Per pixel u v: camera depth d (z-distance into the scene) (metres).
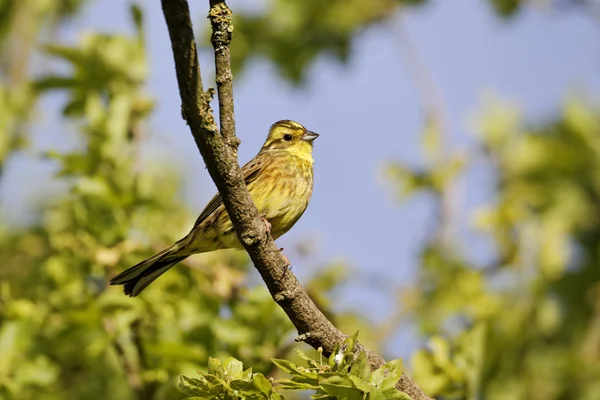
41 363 11.26
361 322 12.89
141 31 13.32
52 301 11.55
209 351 11.37
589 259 14.96
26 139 13.80
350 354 7.05
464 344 10.28
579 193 15.22
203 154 7.37
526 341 13.30
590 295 14.41
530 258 13.84
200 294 11.67
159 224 12.61
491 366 12.34
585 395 13.18
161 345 10.85
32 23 16.06
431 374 9.93
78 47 13.15
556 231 13.96
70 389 12.49
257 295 11.34
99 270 11.86
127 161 12.56
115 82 13.20
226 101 7.28
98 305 11.32
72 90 13.21
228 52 7.18
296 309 8.01
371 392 6.77
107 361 12.49
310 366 7.12
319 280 12.71
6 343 11.16
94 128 12.55
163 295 11.50
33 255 13.89
